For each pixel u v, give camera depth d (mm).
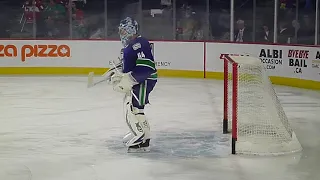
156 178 4840
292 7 12555
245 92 6285
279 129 5816
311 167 5211
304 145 6055
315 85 9984
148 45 5566
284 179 4844
